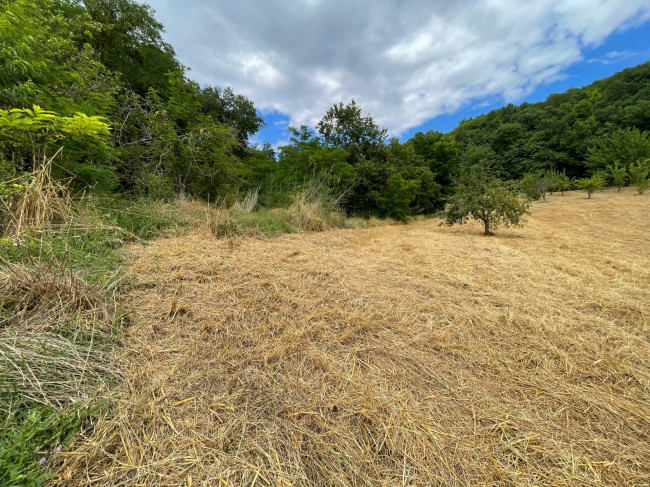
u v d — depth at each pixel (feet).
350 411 3.52
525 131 108.68
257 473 2.75
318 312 6.06
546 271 10.05
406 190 34.04
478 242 16.52
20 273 4.84
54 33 14.21
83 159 12.36
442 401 3.81
